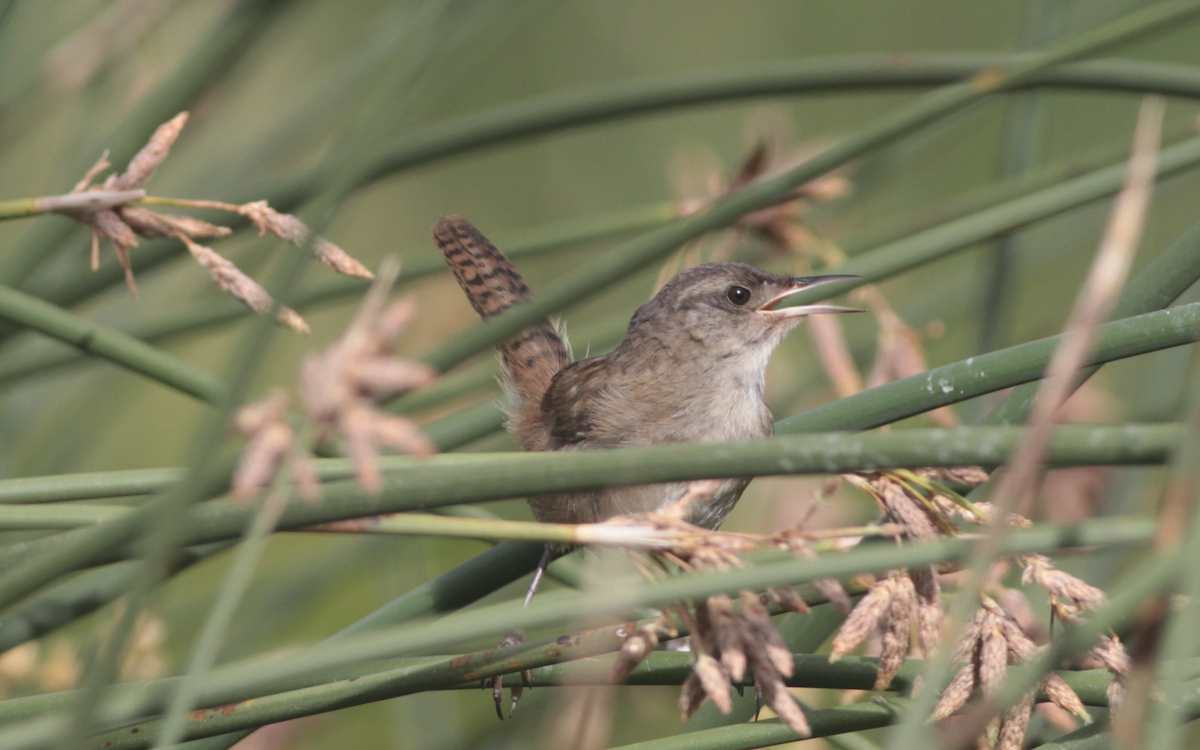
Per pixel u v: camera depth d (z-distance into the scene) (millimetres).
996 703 3439
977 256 10211
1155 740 3092
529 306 5133
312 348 12602
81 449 9039
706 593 3396
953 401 5152
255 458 3223
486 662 4621
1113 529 3537
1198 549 3195
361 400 3250
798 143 14000
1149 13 6078
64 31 9375
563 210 14586
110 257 8000
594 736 7727
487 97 14492
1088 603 4160
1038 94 8703
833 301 9852
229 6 8062
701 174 9695
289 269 3605
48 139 11180
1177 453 3350
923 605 4316
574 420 7145
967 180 13398
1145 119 3221
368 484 3156
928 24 14539
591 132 14578
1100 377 10719
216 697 4215
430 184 14500
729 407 7191
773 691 3949
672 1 14758
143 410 11727
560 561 6340
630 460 3730
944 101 6164
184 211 7996
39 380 9117
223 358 12367
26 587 3754
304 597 8914
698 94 7648
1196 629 3123
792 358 11406
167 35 10500
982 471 4539
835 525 8750
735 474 3699
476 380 8055
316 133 10320
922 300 10375
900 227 8414
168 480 4711
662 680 4883
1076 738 4414
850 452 3652
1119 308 5328
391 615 5684
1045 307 12312
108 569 6184
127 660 6484
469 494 3809
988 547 3246
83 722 3057
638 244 5262
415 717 8625
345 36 14328
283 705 4582
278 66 13938
